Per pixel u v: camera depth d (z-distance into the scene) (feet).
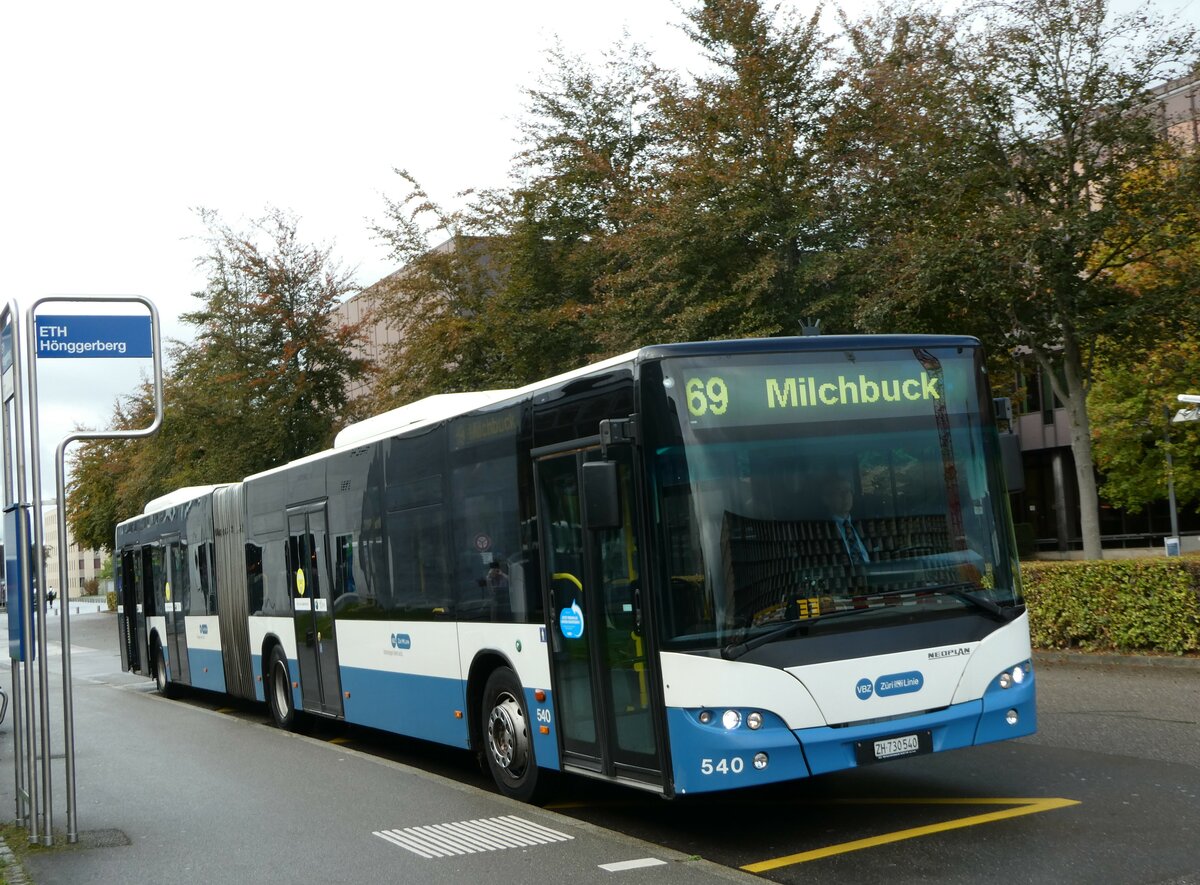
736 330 66.85
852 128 68.23
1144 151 57.41
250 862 26.22
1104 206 57.36
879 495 25.95
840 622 24.86
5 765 44.50
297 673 48.55
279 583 50.24
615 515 25.09
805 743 24.13
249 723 54.03
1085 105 57.36
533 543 30.30
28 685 29.19
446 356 89.35
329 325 120.37
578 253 87.45
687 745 24.36
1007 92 58.39
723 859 24.61
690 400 25.35
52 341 28.53
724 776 23.98
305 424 116.88
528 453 30.45
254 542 53.62
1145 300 58.29
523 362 86.53
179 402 117.80
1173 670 48.49
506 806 30.71
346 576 42.93
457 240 91.81
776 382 25.88
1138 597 51.26
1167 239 56.90
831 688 24.44
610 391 26.89
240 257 117.60
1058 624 55.01
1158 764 30.19
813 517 25.31
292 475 48.67
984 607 26.03
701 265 69.62
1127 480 104.68
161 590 70.90
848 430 26.04
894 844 24.34
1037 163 58.44
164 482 124.26
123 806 33.76
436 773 38.91
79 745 48.37
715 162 68.49
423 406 38.01
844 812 27.71
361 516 41.55
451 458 34.81
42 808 28.96
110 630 173.06
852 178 67.62
